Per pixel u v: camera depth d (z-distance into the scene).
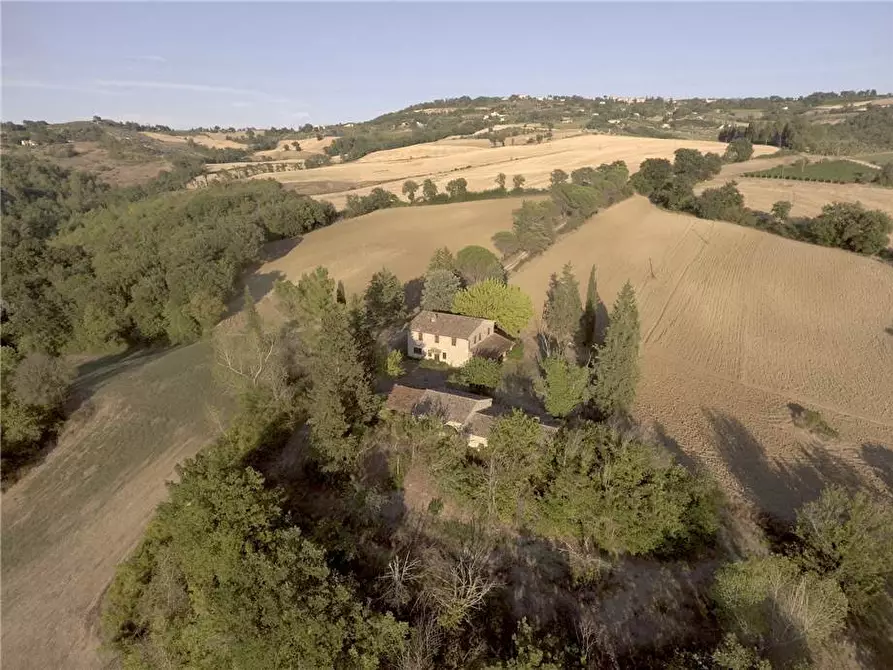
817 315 75.44
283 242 114.00
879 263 90.56
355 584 31.47
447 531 37.84
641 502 35.34
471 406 46.09
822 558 33.19
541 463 38.94
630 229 113.31
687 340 69.81
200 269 76.50
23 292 77.25
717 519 37.34
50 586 35.69
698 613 32.44
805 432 50.50
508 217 121.94
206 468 34.38
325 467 40.00
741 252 98.94
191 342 73.12
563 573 35.03
